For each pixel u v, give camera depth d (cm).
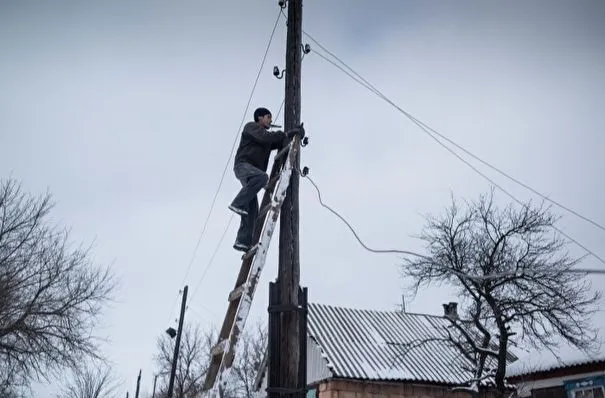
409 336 2192
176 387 3772
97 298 1798
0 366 1587
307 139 630
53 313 1647
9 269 1614
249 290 466
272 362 536
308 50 708
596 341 1545
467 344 1908
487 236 1596
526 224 1582
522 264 1512
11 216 1681
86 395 4012
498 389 1454
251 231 600
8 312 1572
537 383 1700
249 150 606
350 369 1811
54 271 1702
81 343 1716
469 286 1549
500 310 1490
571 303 1503
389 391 1845
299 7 704
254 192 577
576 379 1591
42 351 1600
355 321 2203
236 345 433
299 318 557
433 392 1895
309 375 1958
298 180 594
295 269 562
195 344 3994
